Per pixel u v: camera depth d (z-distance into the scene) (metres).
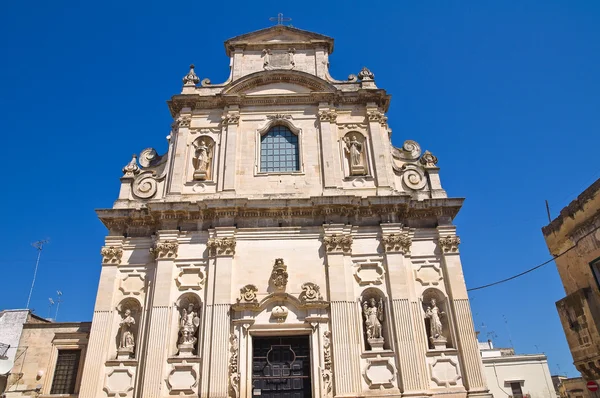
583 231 19.66
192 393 22.47
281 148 29.70
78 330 27.58
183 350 23.42
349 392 22.31
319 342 23.52
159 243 25.59
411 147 30.00
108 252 25.80
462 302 24.56
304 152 28.95
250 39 32.97
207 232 26.28
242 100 30.50
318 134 29.61
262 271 25.27
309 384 23.30
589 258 19.45
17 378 27.45
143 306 24.84
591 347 19.61
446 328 24.64
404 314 24.00
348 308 24.16
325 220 26.34
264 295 24.66
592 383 19.95
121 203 27.64
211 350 23.05
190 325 24.02
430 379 23.12
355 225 26.48
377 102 30.75
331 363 23.08
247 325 23.69
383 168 28.30
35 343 28.44
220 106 30.69
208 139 29.77
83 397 22.41
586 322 19.75
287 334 24.00
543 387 41.88
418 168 28.98
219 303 24.09
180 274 25.27
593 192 18.81
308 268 25.34
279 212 26.58
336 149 29.23
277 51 32.53
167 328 23.77
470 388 22.70
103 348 23.58
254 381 23.34
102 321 24.12
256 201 26.48
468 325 24.02
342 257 25.30
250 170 28.42
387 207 26.69
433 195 27.88
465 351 23.45
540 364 42.62
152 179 28.64
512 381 42.06
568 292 21.17
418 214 27.00
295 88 31.03
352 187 28.03
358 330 23.97
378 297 25.06
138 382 22.89
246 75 30.80
